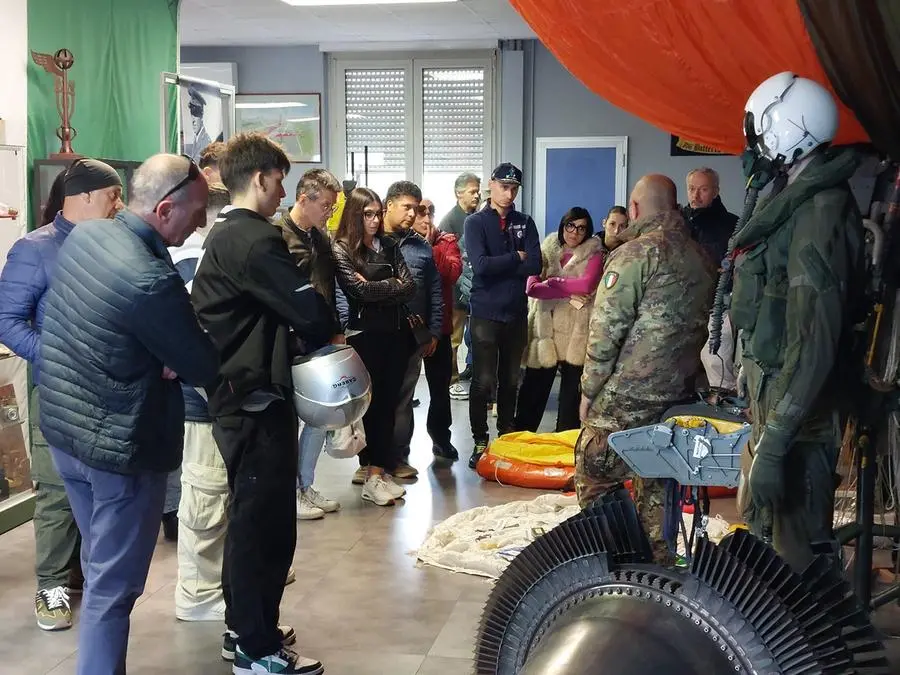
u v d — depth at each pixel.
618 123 10.37
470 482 5.11
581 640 1.04
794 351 2.06
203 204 2.46
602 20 2.71
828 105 2.11
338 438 4.36
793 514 2.24
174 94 6.42
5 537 4.16
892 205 2.61
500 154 10.66
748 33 2.46
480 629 1.16
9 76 4.58
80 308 2.30
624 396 3.03
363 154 10.88
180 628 3.26
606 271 3.05
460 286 7.81
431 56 10.62
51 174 4.65
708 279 3.04
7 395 4.26
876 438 2.64
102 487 2.37
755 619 1.03
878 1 2.17
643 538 1.17
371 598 3.51
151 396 2.36
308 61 10.75
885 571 3.36
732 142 2.98
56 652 3.06
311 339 2.83
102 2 5.55
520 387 5.98
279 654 2.85
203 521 3.26
